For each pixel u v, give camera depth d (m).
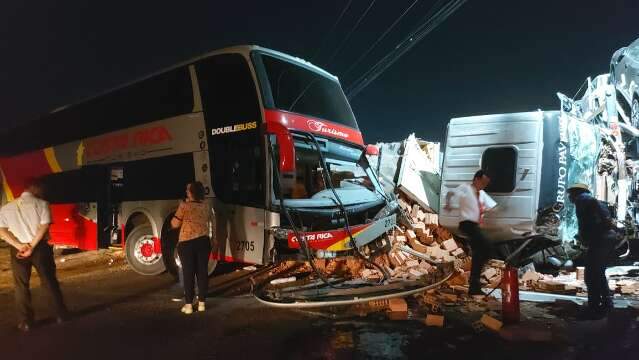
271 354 4.70
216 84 7.74
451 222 8.59
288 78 7.73
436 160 11.78
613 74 10.36
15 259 5.52
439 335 5.16
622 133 9.88
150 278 8.72
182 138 8.18
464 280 7.36
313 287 7.28
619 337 5.02
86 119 10.42
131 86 9.38
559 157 7.67
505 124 8.19
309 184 7.76
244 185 7.17
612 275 8.13
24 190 5.59
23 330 5.54
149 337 5.27
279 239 6.80
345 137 8.36
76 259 11.16
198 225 6.16
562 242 7.81
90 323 5.83
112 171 9.73
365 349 4.79
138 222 9.45
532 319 5.64
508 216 7.85
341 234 7.09
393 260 8.33
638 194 9.61
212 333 5.36
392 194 9.30
